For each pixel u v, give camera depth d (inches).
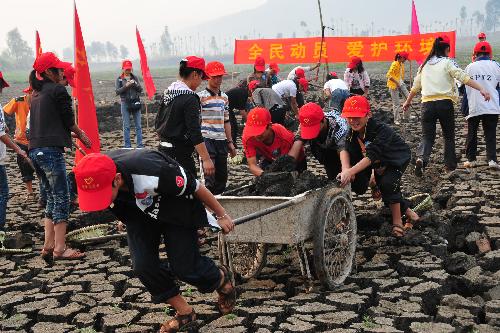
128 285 226.7
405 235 249.0
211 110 282.8
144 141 646.5
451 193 323.6
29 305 210.8
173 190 153.2
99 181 142.5
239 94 390.0
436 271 217.3
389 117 651.5
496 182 341.1
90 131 359.9
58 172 254.4
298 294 206.7
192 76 248.7
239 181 405.4
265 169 247.6
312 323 182.1
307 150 498.0
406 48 717.9
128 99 535.8
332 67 2060.8
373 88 1045.2
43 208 359.6
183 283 224.5
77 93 357.4
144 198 153.0
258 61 463.2
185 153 251.8
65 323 196.7
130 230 165.5
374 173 245.6
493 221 270.7
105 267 250.7
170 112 246.8
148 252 165.3
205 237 279.1
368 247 249.0
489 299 199.6
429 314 196.4
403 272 223.6
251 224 200.8
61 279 239.9
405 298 199.8
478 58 379.6
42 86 254.2
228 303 179.6
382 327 176.6
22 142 379.9
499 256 229.3
